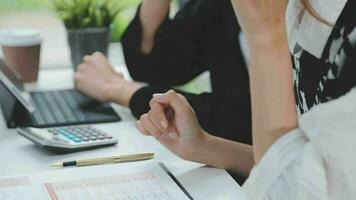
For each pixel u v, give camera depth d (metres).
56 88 1.52
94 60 1.45
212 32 1.50
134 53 1.52
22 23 1.81
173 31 1.52
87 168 0.96
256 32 0.77
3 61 1.45
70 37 1.56
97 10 1.55
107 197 0.85
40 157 1.05
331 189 0.70
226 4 1.45
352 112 0.68
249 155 1.01
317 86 0.80
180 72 1.55
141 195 0.87
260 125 0.77
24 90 1.40
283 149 0.73
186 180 0.94
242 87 1.41
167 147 1.02
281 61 0.77
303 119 0.73
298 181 0.71
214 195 0.89
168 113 1.00
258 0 0.77
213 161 0.99
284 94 0.77
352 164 0.69
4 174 0.97
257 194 0.76
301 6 0.84
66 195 0.86
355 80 0.71
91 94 1.39
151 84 1.53
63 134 1.13
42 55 1.74
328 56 0.78
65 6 1.54
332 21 0.77
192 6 1.56
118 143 1.13
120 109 1.37
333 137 0.69
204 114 1.18
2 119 1.25
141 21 1.51
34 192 0.87
